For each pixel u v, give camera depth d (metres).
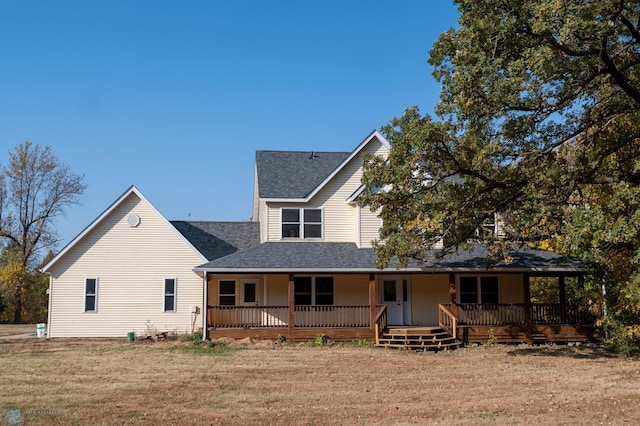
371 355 21.91
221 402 13.30
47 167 53.12
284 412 12.25
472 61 16.64
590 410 12.27
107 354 22.05
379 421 11.40
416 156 17.61
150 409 12.53
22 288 51.12
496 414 11.98
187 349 23.28
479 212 19.91
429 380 16.41
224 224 33.16
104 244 28.50
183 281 28.62
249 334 25.44
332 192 29.16
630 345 21.52
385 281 28.14
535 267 25.31
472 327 25.47
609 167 19.59
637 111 18.03
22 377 16.77
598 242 15.27
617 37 16.34
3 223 51.91
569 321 25.88
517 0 16.00
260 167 30.95
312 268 25.12
